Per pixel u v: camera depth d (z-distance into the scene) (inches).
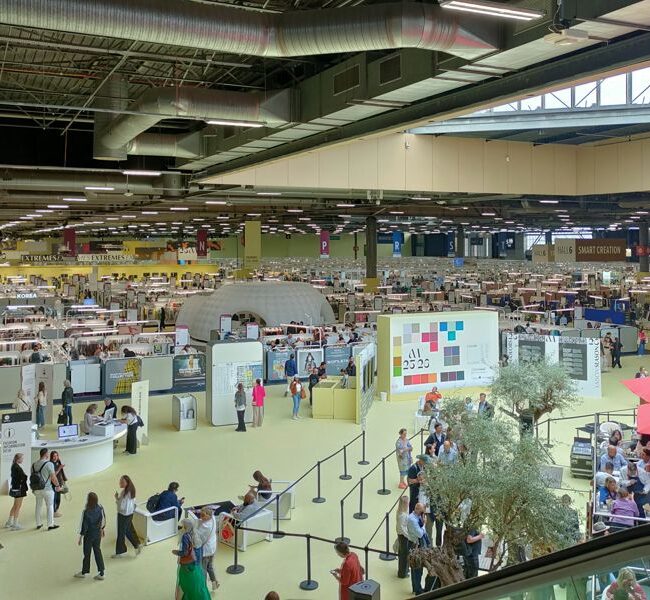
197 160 710.5
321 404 711.1
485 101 416.5
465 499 322.3
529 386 546.0
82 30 290.5
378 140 904.9
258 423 681.0
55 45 462.9
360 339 1011.3
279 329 1158.3
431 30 307.4
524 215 1777.8
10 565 379.9
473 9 244.8
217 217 1916.8
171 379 844.0
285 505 439.8
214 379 681.0
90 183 899.4
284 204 1381.6
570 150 1000.2
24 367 673.6
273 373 896.3
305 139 616.4
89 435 544.7
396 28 303.7
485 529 374.0
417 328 798.5
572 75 354.9
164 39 304.8
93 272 1870.1
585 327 1084.5
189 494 482.9
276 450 595.5
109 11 286.7
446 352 812.6
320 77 496.1
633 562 130.2
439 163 935.7
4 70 576.7
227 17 310.5
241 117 494.9
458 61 364.2
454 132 896.3
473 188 952.9
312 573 369.7
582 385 794.8
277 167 866.8
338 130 567.8
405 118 488.7
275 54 331.6
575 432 644.7
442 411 462.3
